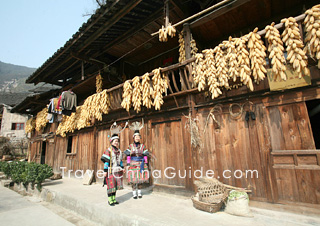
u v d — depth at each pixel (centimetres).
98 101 623
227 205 313
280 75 289
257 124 338
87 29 533
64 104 698
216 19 454
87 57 680
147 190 482
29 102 1084
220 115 382
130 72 792
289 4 421
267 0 404
